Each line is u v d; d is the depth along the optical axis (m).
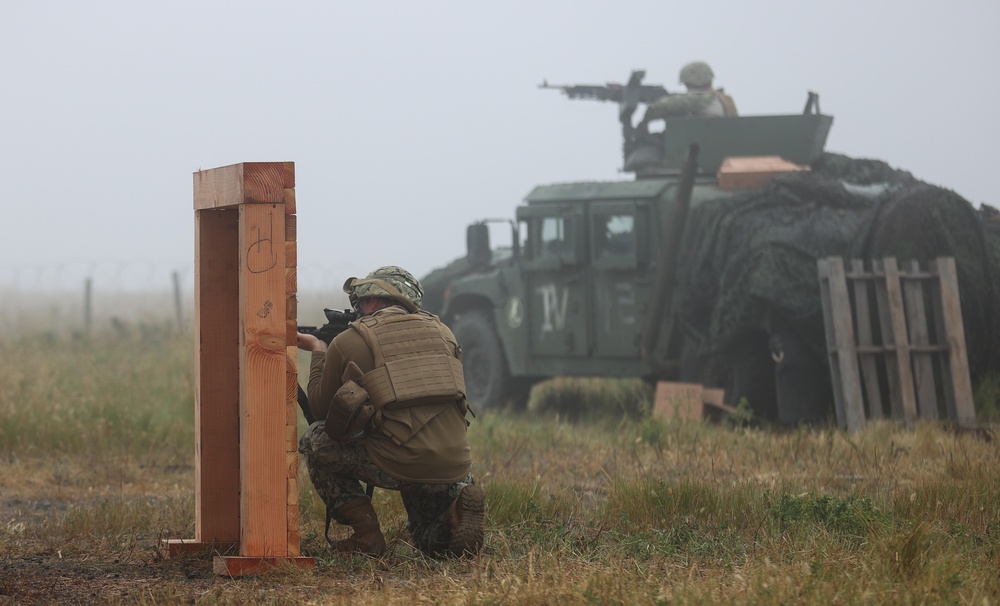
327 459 12.70
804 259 26.64
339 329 13.50
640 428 24.30
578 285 30.98
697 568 11.73
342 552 12.73
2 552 13.46
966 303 27.53
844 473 19.28
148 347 45.75
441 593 10.56
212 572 12.33
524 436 24.53
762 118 30.52
